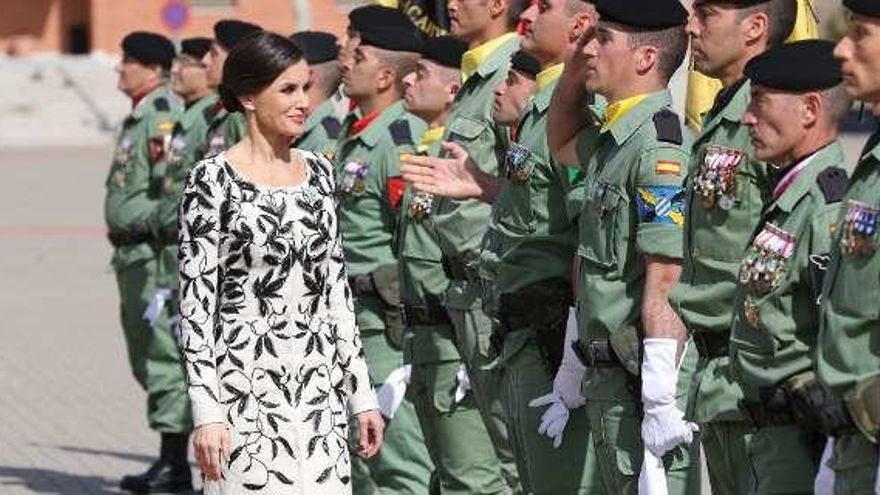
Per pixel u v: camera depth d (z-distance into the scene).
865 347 18.41
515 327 25.48
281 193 22.36
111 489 37.56
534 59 26.84
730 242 21.41
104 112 167.75
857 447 19.00
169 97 39.69
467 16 28.41
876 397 18.25
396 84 31.95
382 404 30.47
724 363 21.48
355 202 31.61
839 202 19.97
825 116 20.33
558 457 25.19
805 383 20.00
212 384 21.97
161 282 38.47
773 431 20.58
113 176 39.94
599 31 23.30
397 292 31.14
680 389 23.20
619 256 23.16
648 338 22.47
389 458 31.14
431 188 26.80
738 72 22.08
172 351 37.72
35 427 43.19
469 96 28.36
